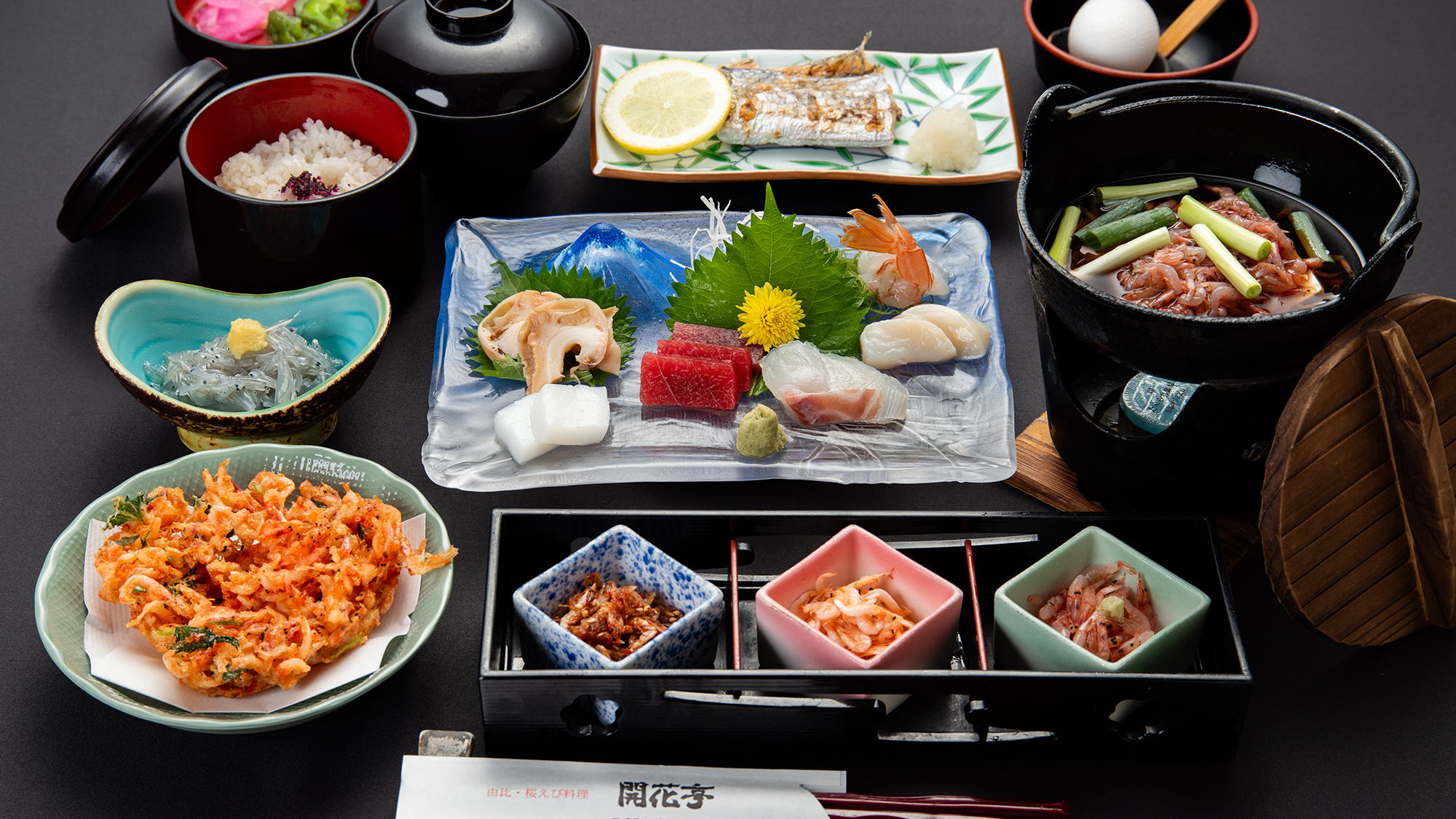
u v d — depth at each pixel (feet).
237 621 2.42
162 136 3.01
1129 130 2.72
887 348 2.89
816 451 2.80
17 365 2.97
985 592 2.65
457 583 2.69
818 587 2.52
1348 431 2.43
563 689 2.38
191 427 2.68
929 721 2.50
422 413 2.93
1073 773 2.48
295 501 2.64
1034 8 3.50
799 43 3.64
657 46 3.61
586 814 2.39
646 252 3.07
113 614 2.47
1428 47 3.63
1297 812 2.45
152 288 2.80
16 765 2.46
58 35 3.62
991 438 2.82
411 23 3.11
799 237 2.88
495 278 3.07
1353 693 2.57
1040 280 2.53
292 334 2.85
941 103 3.41
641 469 2.76
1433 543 2.47
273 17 3.40
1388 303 2.46
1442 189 3.29
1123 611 2.45
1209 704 2.41
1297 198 2.73
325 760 2.48
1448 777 2.49
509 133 3.08
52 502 2.77
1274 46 3.62
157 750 2.49
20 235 3.19
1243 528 2.71
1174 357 2.43
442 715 2.54
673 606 2.54
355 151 3.09
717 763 2.49
